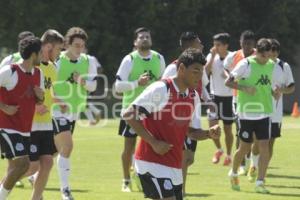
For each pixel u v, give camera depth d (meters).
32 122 24.52
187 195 30.67
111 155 46.81
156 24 102.00
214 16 107.50
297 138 59.94
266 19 110.44
